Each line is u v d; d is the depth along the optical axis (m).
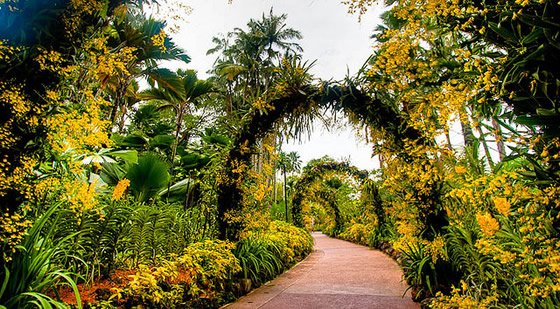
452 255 2.90
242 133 4.13
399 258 5.87
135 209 2.91
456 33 1.49
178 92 8.26
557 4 1.03
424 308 2.85
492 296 1.83
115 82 7.18
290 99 3.81
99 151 4.60
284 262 6.03
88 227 2.36
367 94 3.34
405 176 3.26
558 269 1.12
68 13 1.64
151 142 7.31
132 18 6.37
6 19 1.54
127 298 2.18
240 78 17.25
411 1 1.54
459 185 2.41
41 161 1.68
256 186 4.38
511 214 1.40
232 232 4.20
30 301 1.51
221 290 3.43
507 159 1.27
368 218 9.51
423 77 1.72
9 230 1.47
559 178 1.13
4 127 1.49
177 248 3.39
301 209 12.12
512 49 1.20
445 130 1.67
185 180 5.78
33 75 1.58
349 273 5.37
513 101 1.23
